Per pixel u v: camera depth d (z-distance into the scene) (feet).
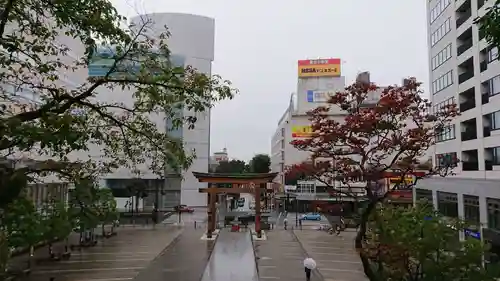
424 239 41.65
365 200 51.88
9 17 25.02
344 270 92.27
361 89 37.93
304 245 127.13
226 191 144.15
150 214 195.00
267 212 227.20
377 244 41.19
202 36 218.38
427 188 120.57
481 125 91.35
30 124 21.68
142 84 27.86
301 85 237.25
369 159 38.34
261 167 324.80
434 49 123.13
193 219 197.67
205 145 226.38
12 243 69.51
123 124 28.68
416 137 35.88
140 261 99.30
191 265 95.91
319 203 52.85
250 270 92.17
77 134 22.03
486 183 84.89
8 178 19.83
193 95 28.09
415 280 43.62
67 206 94.68
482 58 91.30
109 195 123.24
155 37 45.65
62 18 24.13
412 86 36.58
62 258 100.78
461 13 105.09
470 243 42.98
